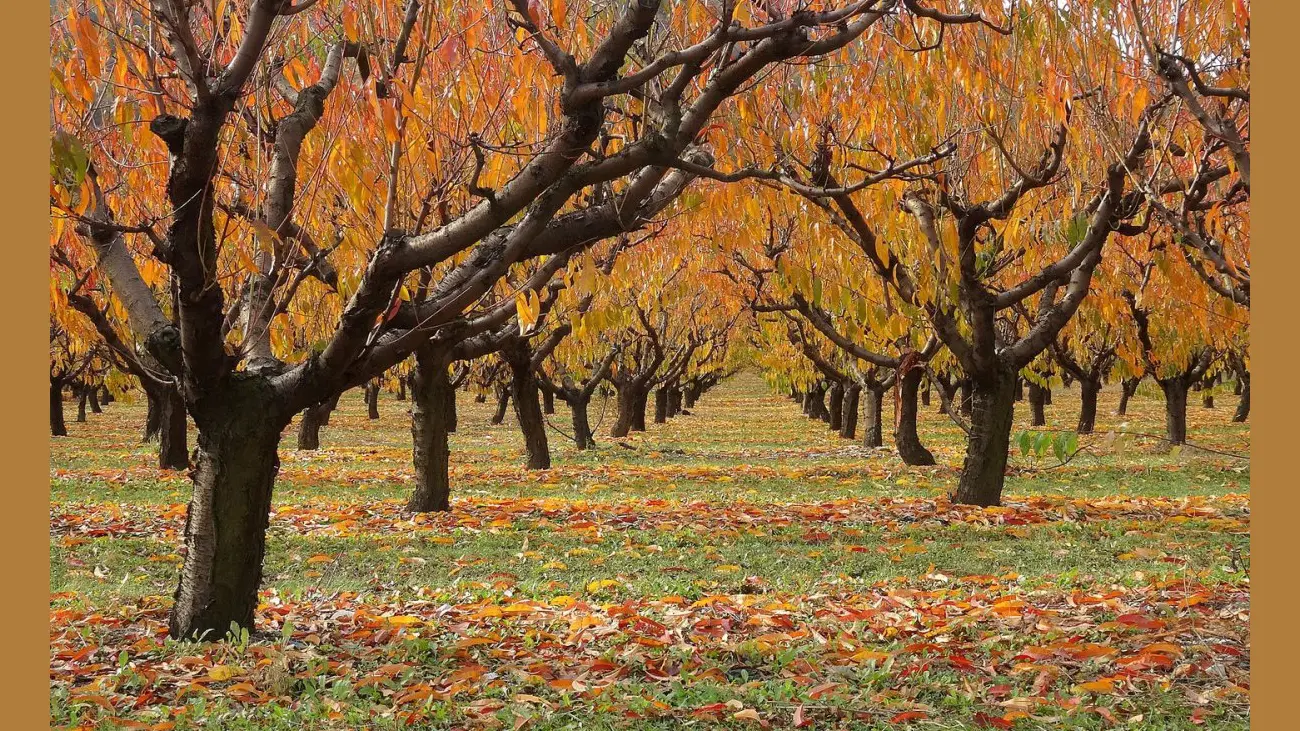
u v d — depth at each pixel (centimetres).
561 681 681
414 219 1073
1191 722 591
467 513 1625
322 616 929
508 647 795
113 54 814
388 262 753
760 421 4609
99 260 833
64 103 771
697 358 3791
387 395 7162
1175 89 708
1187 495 1870
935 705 646
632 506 1706
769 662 752
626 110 1045
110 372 3180
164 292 1703
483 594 1030
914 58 1161
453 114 976
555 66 689
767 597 992
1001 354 1617
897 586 1060
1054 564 1184
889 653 738
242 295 955
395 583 1125
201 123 673
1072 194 1448
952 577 1091
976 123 1338
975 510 1562
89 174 784
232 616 833
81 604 978
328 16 964
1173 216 878
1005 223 1473
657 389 4491
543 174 713
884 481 2142
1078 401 5497
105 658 773
